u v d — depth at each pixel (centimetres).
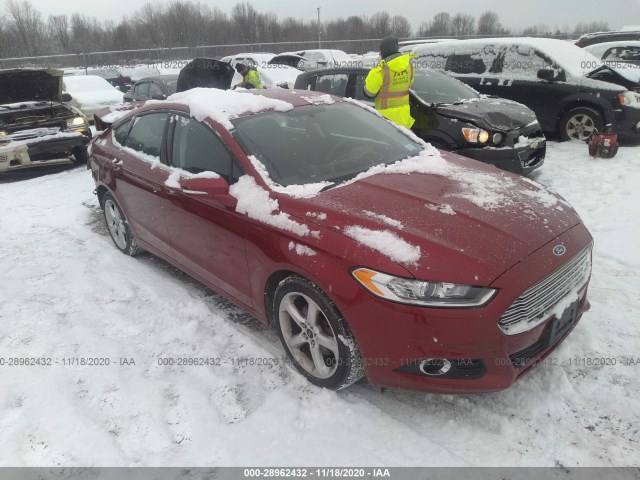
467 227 243
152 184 371
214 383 284
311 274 248
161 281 408
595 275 374
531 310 231
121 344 325
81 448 245
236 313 355
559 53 786
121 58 2281
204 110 338
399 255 228
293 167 307
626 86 817
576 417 244
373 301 228
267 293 290
